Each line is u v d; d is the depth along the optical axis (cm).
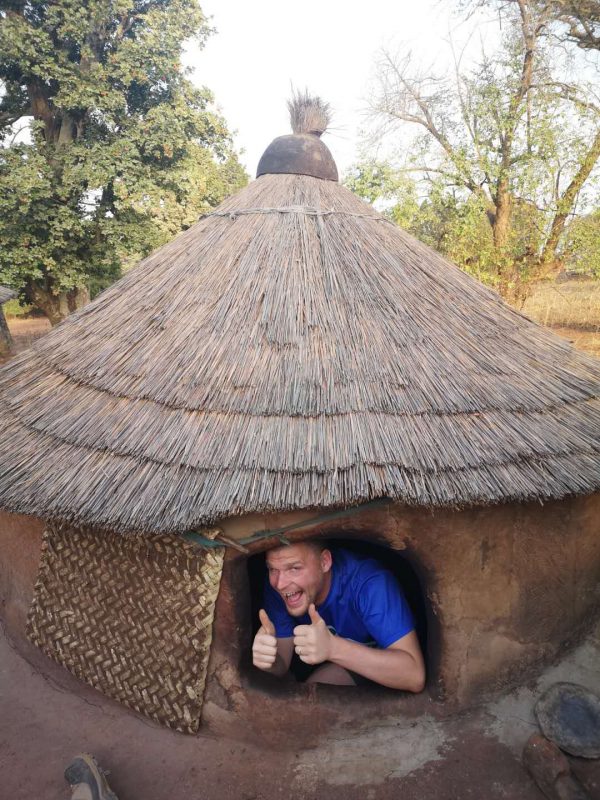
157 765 208
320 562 211
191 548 200
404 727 213
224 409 201
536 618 227
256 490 176
